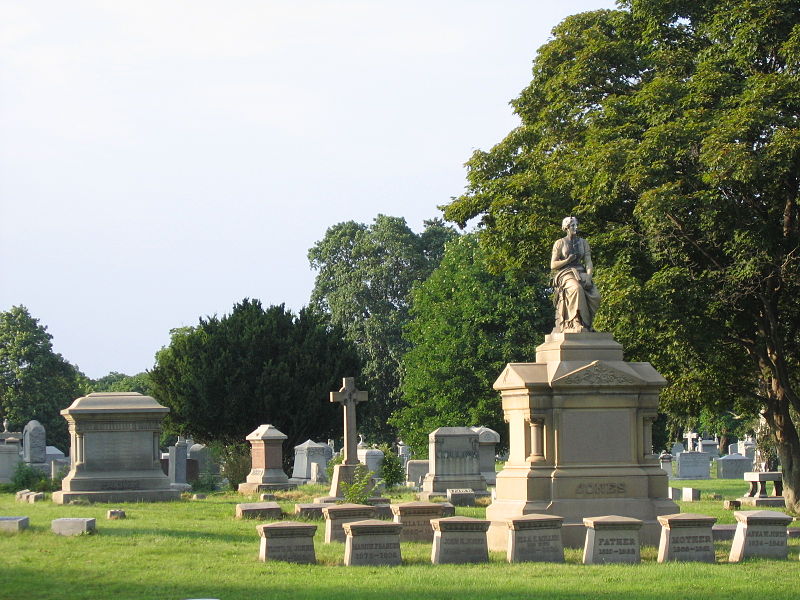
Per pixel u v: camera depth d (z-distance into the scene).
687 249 33.84
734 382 36.31
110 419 35.00
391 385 90.56
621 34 39.50
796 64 32.81
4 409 97.00
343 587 17.52
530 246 38.59
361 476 33.81
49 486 40.12
